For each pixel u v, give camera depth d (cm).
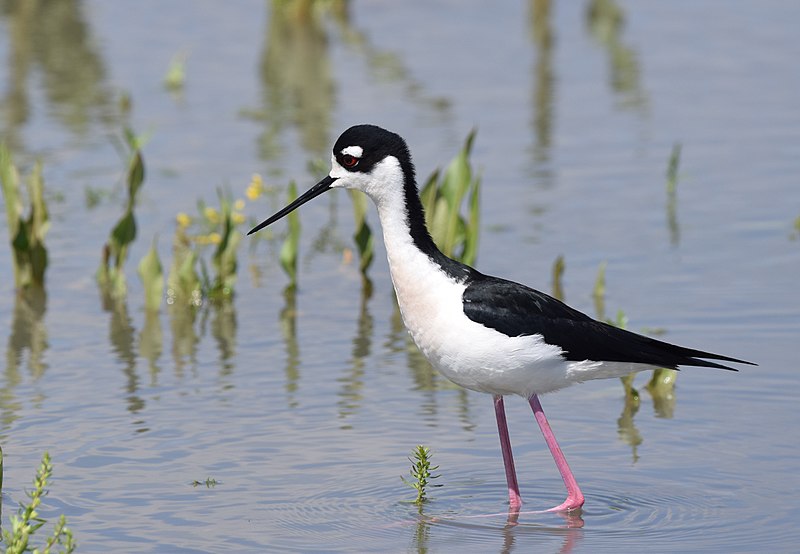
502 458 902
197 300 1252
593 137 1717
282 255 1270
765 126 1745
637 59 2117
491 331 798
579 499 816
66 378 1049
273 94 1942
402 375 1057
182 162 1639
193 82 2014
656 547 763
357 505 826
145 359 1096
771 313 1152
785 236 1354
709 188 1512
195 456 898
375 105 1861
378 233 1456
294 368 1071
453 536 785
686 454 900
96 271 1323
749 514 803
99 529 785
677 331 1114
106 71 2069
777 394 995
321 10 2480
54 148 1684
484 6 2530
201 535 780
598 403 1006
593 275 1265
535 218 1430
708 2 2511
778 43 2194
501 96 1908
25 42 2238
